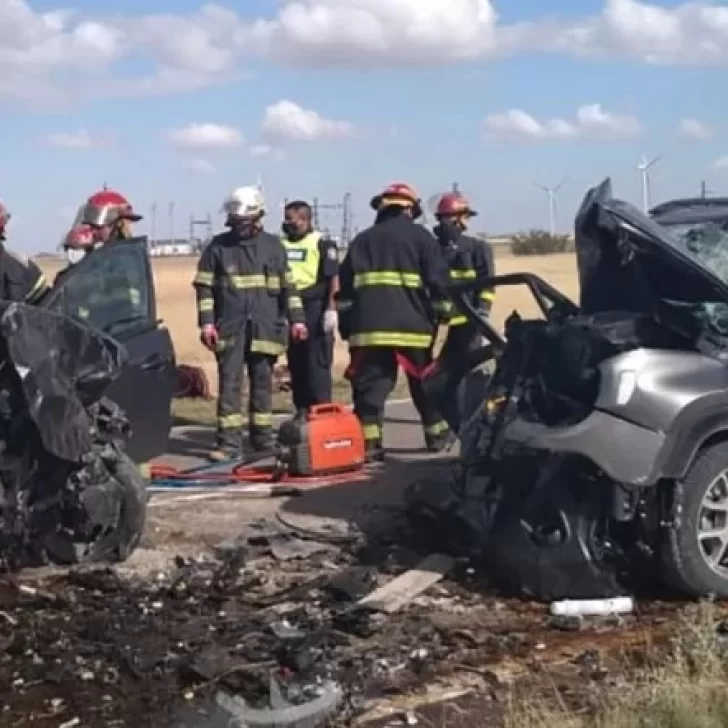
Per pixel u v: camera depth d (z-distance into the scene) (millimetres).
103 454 7621
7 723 5309
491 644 6141
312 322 11953
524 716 5020
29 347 7219
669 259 7133
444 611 6738
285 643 6035
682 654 5582
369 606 6609
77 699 5535
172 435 12961
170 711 5379
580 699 5309
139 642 6191
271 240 11555
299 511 9094
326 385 12102
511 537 6961
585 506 6789
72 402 7273
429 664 5855
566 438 6746
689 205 8797
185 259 72750
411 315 10797
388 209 10898
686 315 7039
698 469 6754
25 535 7422
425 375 10203
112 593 7105
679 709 4812
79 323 7543
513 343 7559
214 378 18000
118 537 7730
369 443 10875
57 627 6480
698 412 6738
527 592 6918
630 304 7469
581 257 7527
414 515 8047
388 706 5387
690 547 6730
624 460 6672
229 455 11469
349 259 10922
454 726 5156
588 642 6191
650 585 7066
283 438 10273
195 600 6957
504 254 68000
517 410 7238
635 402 6699
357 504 9258
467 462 7531
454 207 11734
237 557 7684
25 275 9297
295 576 7418
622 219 7164
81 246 10188
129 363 8422
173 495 9758
